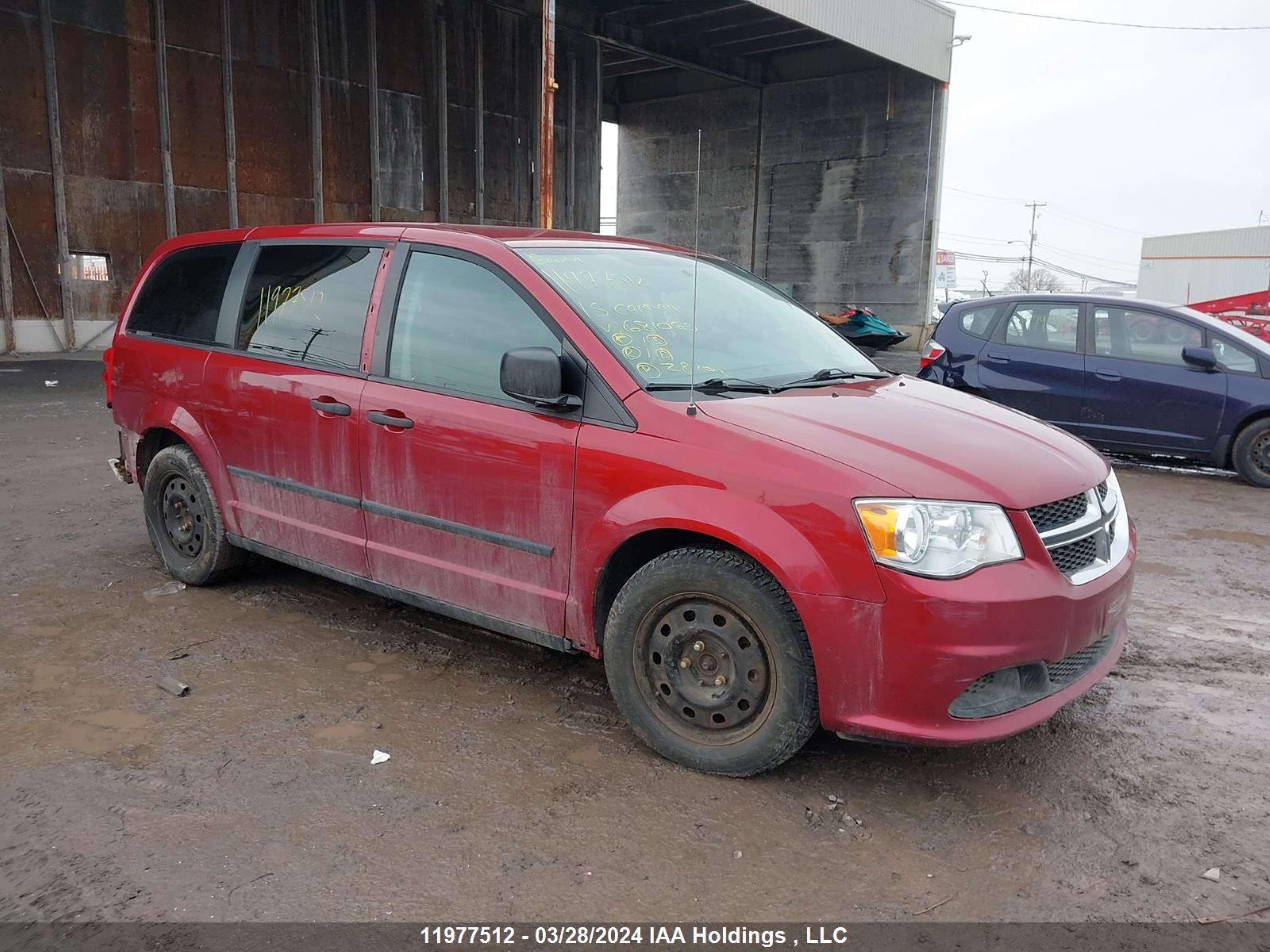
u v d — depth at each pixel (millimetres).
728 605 3047
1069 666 3102
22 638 4230
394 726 3482
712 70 32156
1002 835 2867
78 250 19094
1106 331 8680
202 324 4742
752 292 4383
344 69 23094
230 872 2602
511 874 2629
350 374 3990
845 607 2814
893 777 3189
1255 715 3729
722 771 3129
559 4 27766
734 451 3016
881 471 2863
